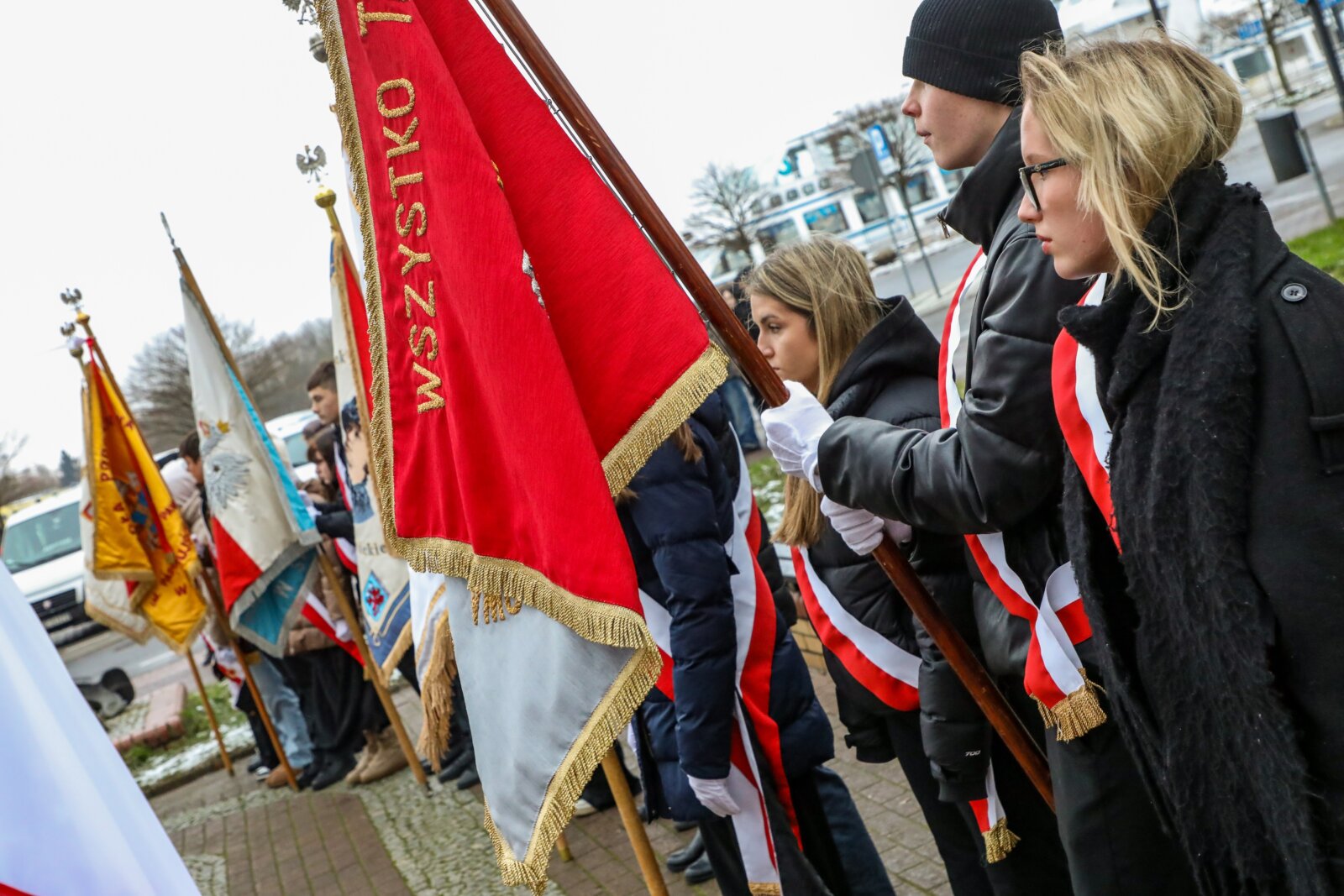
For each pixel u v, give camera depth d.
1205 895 1.59
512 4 2.00
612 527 1.98
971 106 2.04
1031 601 1.91
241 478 6.15
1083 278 1.72
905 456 1.92
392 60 2.16
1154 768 1.64
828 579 2.60
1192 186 1.51
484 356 2.05
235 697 7.35
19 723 1.93
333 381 6.48
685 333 2.02
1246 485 1.40
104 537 7.09
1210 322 1.43
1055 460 1.78
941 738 2.26
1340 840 1.38
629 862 4.38
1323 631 1.37
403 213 2.19
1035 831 2.32
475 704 2.26
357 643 6.10
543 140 2.10
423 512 2.29
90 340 7.11
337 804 6.41
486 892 4.57
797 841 2.72
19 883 1.88
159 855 2.18
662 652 2.76
